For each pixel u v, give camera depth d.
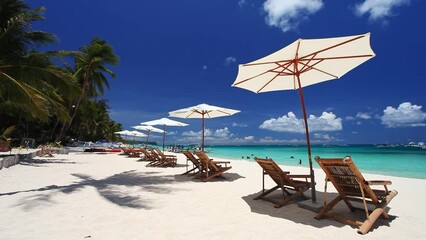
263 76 4.55
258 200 4.68
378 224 3.33
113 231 3.10
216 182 6.70
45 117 7.52
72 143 34.31
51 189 5.59
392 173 11.16
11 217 3.60
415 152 35.94
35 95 7.42
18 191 5.35
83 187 5.86
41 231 3.08
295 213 3.85
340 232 3.06
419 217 3.64
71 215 3.72
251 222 3.44
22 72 8.50
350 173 3.27
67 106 24.88
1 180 6.66
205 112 8.91
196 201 4.61
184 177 7.59
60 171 8.80
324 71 4.53
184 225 3.32
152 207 4.19
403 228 3.19
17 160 10.91
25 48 9.48
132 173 8.49
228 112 8.63
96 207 4.16
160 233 3.04
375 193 3.60
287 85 5.10
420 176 9.91
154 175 8.02
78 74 22.47
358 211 3.87
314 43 3.37
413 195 5.22
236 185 6.27
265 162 4.45
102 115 44.59
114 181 6.77
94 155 18.81
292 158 24.59
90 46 21.12
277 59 3.81
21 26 9.11
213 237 2.92
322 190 5.63
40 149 16.61
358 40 3.31
